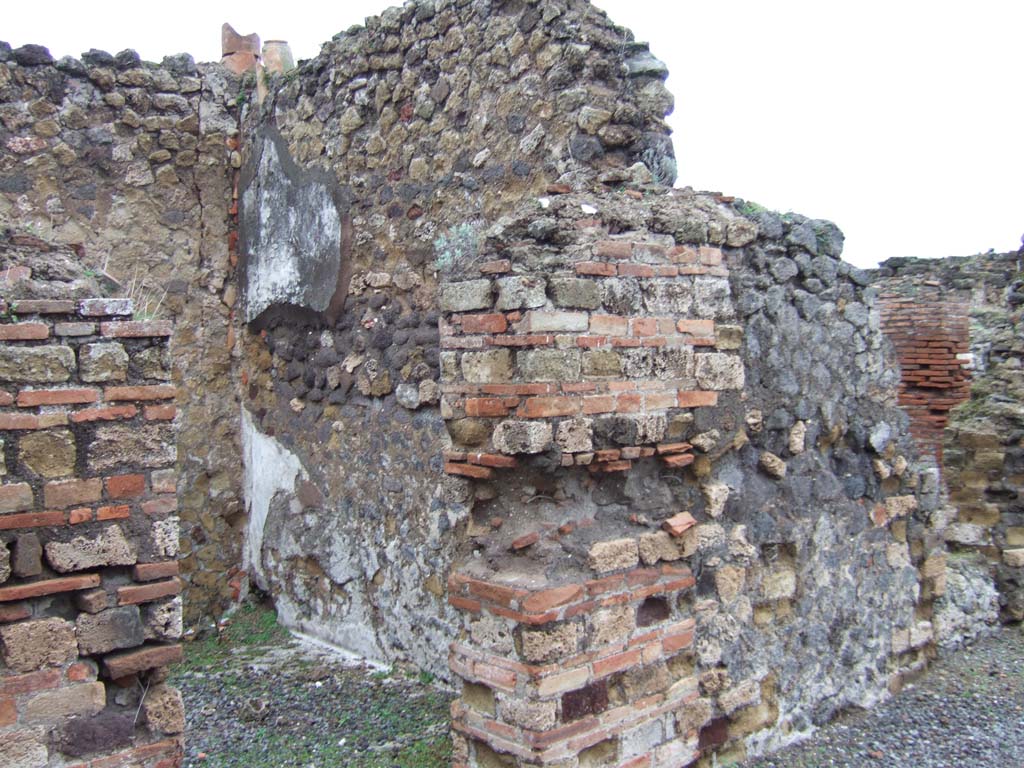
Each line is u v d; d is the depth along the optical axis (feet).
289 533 20.84
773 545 15.01
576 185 13.93
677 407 13.42
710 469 14.15
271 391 21.59
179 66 22.27
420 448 17.83
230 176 22.84
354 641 19.36
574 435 12.10
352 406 19.38
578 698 12.05
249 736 15.37
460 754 12.63
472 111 17.10
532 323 11.84
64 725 9.79
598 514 12.88
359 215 19.15
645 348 12.98
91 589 9.95
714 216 14.26
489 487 12.69
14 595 9.44
